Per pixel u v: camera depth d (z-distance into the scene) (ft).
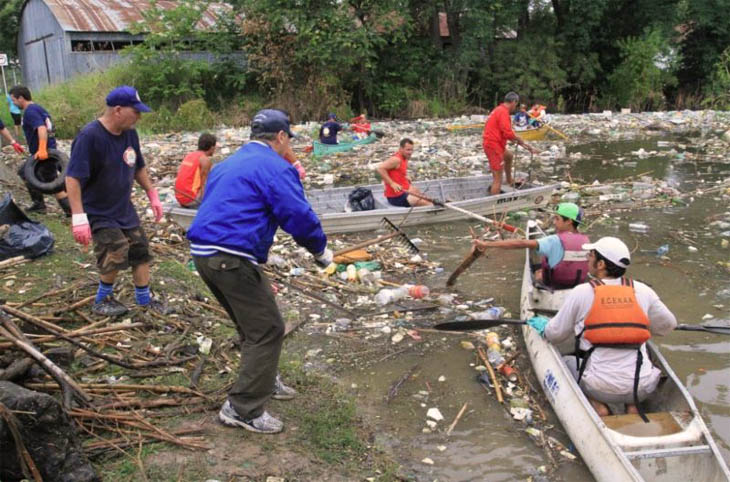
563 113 96.94
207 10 86.74
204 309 20.66
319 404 16.01
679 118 79.05
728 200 37.58
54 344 16.53
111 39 79.92
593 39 100.58
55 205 32.40
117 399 14.57
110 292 18.74
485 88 96.17
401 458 14.55
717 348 20.25
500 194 33.65
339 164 48.85
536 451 15.02
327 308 22.54
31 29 90.17
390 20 77.82
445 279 25.77
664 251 28.58
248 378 13.76
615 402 14.90
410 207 31.94
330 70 78.84
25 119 28.02
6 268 22.16
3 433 11.12
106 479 12.33
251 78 82.02
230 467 13.02
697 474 12.76
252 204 12.83
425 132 68.28
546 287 19.89
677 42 101.04
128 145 17.46
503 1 91.20
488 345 19.95
